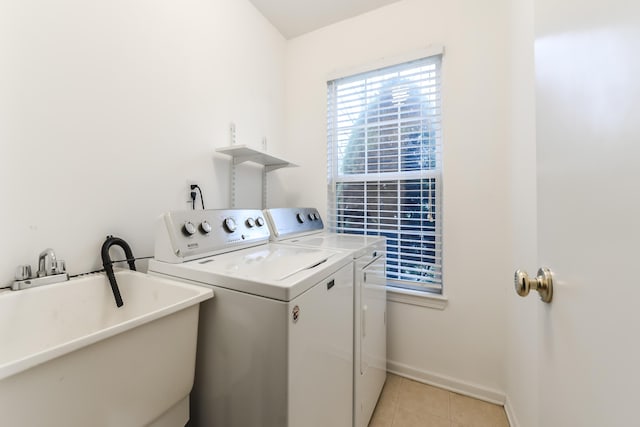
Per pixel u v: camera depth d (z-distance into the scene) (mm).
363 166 1968
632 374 300
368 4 1842
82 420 573
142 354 680
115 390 629
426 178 1752
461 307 1626
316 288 853
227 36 1657
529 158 1131
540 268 590
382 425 1373
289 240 1542
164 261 992
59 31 937
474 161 1578
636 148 299
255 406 768
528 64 1146
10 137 835
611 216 344
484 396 1554
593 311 385
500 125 1513
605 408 350
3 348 757
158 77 1269
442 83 1657
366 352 1298
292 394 729
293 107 2227
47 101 912
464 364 1618
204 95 1508
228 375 821
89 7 1018
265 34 1992
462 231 1616
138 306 985
